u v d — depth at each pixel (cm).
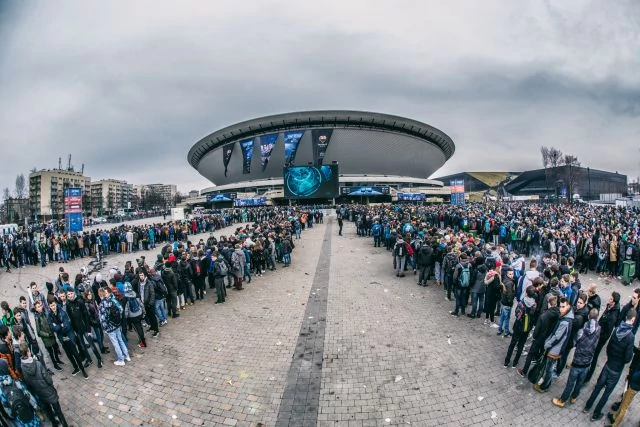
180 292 1033
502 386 609
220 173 9962
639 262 1244
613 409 541
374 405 564
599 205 5166
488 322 889
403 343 772
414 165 9612
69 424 541
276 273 1464
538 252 1677
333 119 8244
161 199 13575
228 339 819
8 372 494
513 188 12888
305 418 538
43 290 1361
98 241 2028
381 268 1506
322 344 776
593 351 529
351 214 3916
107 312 700
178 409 568
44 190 10962
